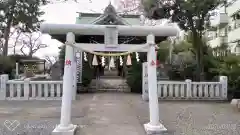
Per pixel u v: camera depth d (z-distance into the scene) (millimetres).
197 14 13430
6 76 10188
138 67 13062
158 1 13719
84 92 13148
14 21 19672
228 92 11062
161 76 16172
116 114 7676
